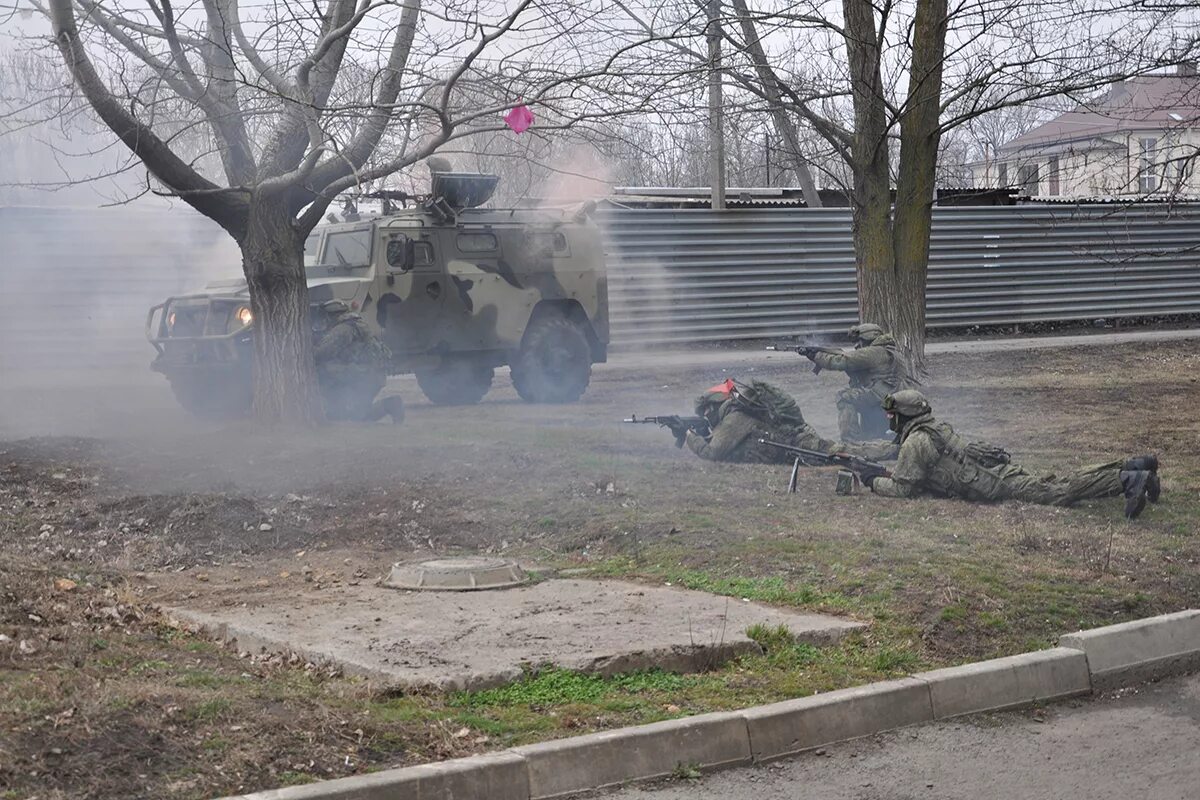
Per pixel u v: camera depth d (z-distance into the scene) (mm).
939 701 6406
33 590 7457
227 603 7855
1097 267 34938
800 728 5922
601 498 10844
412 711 5672
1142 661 7141
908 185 18906
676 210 29422
